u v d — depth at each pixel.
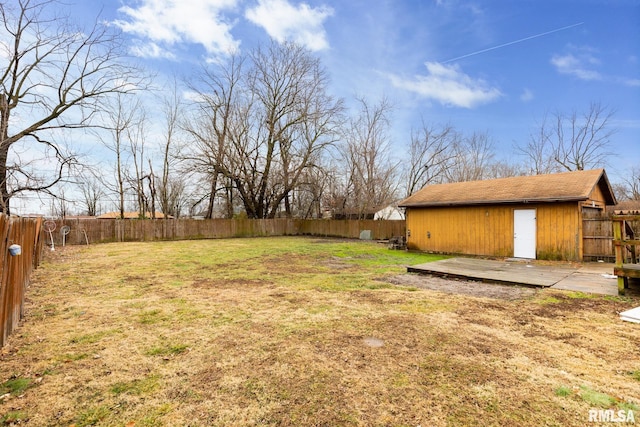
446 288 6.25
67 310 4.76
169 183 28.28
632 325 4.04
